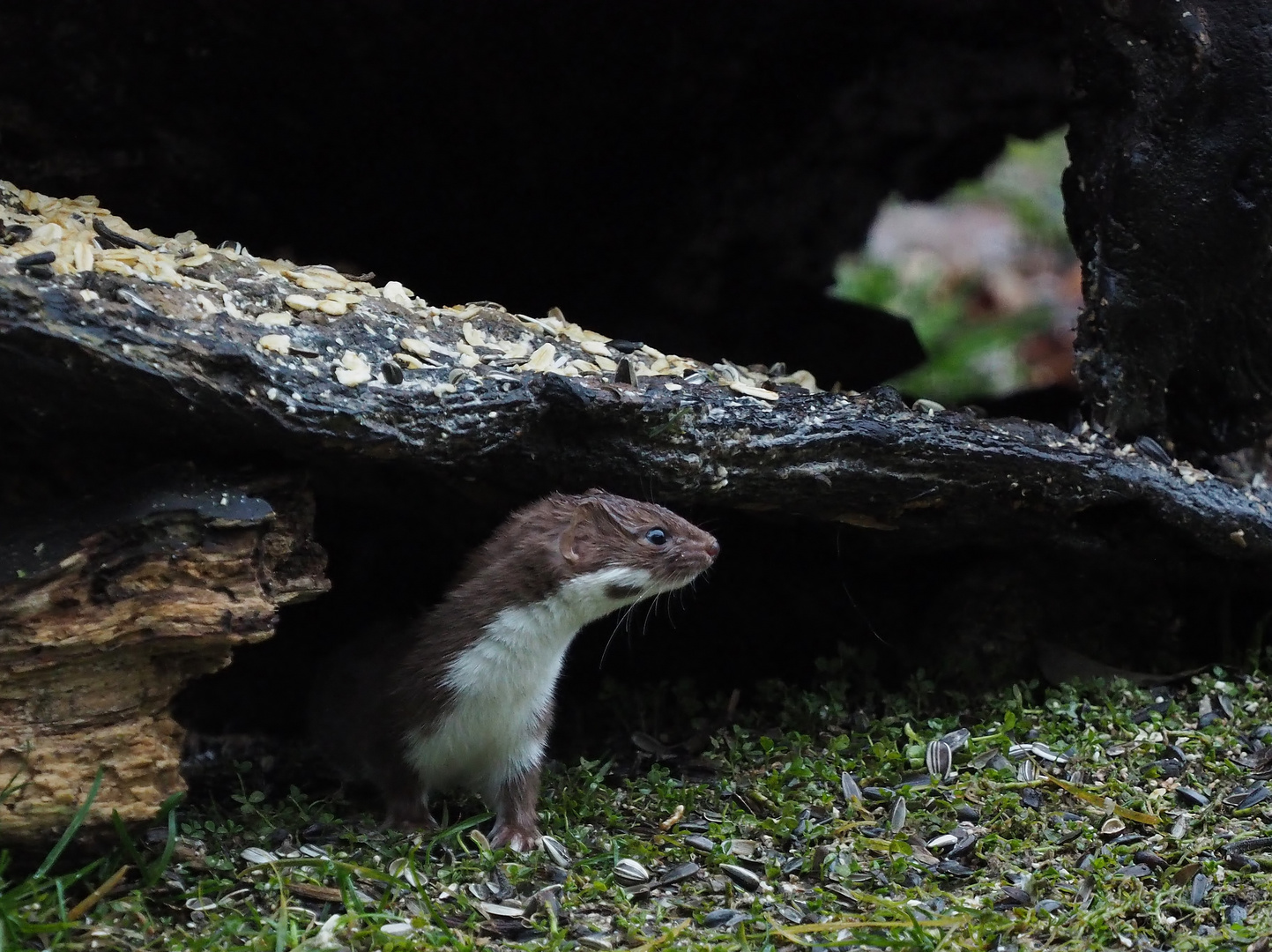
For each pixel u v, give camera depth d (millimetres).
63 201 9039
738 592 12148
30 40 10961
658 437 8891
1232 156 10172
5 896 6926
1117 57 10195
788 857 8406
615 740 10906
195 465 7621
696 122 13719
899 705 10906
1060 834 8516
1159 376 10812
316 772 10305
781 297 15727
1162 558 11055
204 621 7363
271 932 7070
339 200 13094
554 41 12375
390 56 12047
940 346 22062
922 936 7051
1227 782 9281
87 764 7270
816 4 12852
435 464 8234
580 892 7812
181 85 11703
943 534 10500
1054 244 22969
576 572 8688
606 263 14586
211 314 7695
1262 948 7008
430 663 8719
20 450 7441
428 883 7879
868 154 14828
